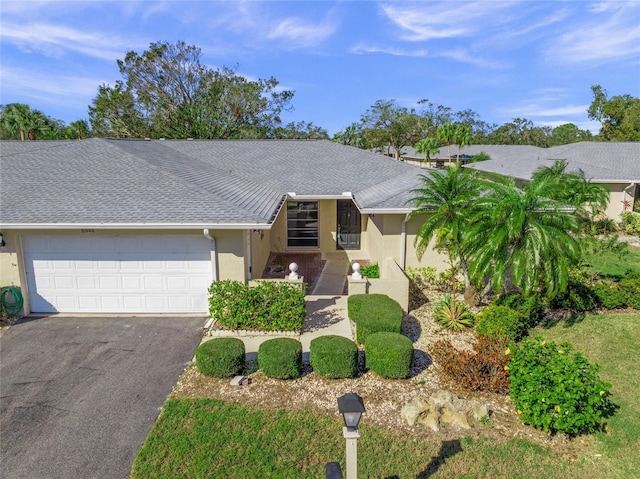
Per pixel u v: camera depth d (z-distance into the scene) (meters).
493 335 10.24
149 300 12.21
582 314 12.53
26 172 13.58
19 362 9.45
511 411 7.73
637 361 9.82
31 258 11.88
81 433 7.11
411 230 14.21
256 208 12.53
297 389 8.34
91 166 14.05
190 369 9.14
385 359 8.53
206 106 45.19
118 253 11.91
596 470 6.41
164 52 43.78
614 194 25.72
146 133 44.94
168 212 11.44
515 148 48.78
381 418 7.48
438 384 8.53
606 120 58.75
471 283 12.52
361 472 6.29
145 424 7.34
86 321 11.68
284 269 17.27
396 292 11.95
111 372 9.03
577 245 10.48
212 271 11.91
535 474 6.31
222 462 6.44
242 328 11.09
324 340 8.95
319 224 19.56
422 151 54.78
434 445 6.86
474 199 11.94
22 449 6.75
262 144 22.91
